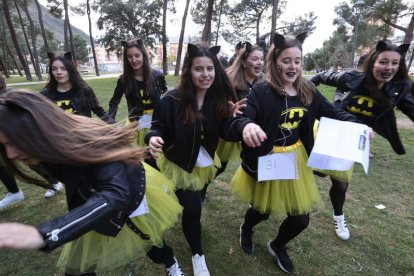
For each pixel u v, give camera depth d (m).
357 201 3.44
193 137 2.17
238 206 3.38
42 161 1.21
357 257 2.54
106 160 1.25
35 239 0.94
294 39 1.94
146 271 2.41
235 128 1.89
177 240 2.80
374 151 5.20
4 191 3.83
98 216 1.08
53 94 3.24
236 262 2.49
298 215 2.16
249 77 3.18
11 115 1.08
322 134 1.91
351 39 33.97
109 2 31.12
